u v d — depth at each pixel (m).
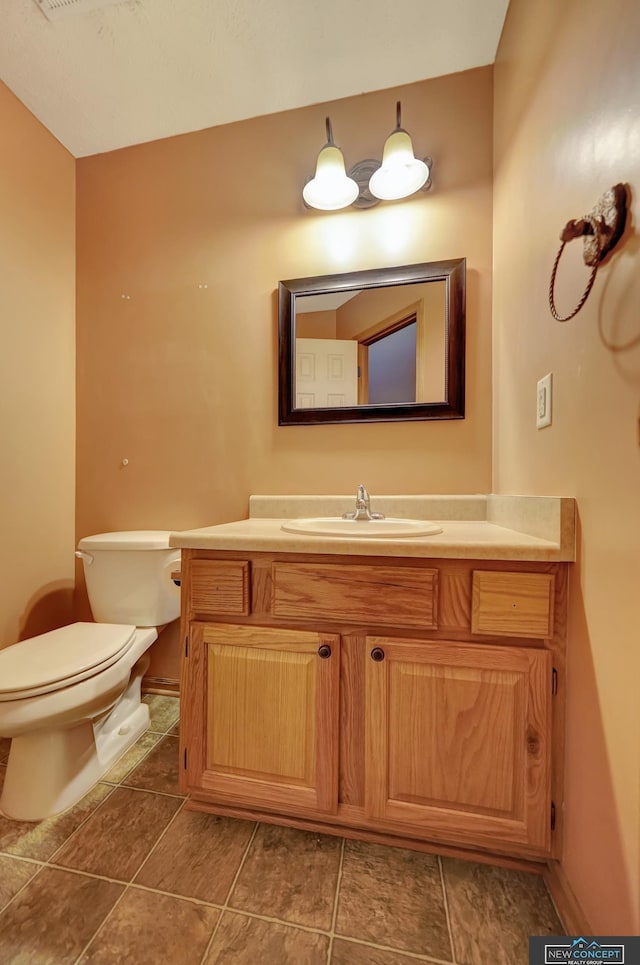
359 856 0.98
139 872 0.94
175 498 1.73
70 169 1.82
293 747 1.01
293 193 1.62
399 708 0.96
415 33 1.36
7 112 1.56
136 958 0.77
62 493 1.78
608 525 0.73
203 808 1.12
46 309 1.71
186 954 0.77
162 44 1.39
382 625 0.97
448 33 1.36
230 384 1.68
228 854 0.99
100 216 1.81
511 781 0.90
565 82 0.90
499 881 0.92
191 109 1.62
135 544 1.49
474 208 1.47
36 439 1.67
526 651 0.89
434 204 1.50
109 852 0.99
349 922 0.83
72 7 1.29
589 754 0.78
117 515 1.78
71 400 1.82
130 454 1.77
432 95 1.51
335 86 1.54
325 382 1.58
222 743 1.06
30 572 1.64
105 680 1.19
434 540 0.95
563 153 0.91
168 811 1.12
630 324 0.67
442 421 1.50
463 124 1.48
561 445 0.92
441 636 0.95
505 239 1.32
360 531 1.06
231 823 1.08
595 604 0.77
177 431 1.73
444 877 0.93
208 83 1.52
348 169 1.56
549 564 0.89
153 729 1.53
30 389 1.65
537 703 0.89
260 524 1.42
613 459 0.72
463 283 1.46
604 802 0.73
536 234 1.07
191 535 1.07
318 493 1.59
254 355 1.65
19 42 1.39
